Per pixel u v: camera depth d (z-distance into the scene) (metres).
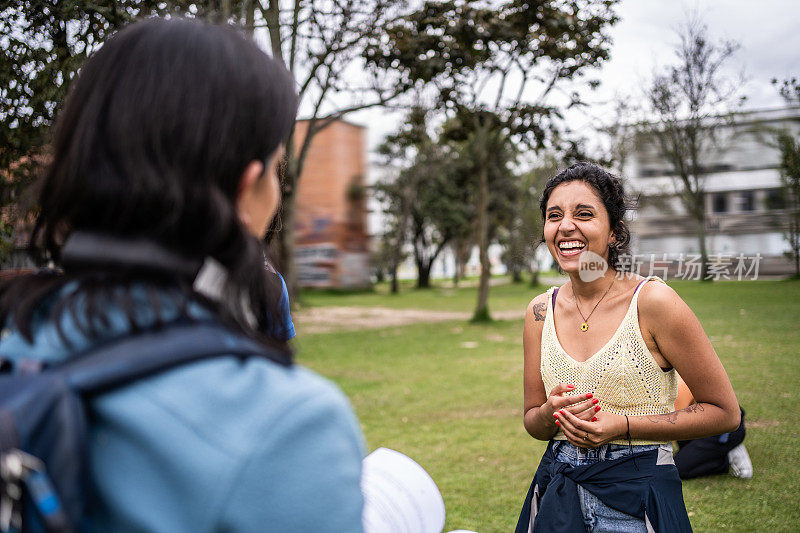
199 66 0.69
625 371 1.69
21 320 0.66
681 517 1.65
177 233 0.66
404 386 7.52
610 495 1.66
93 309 0.62
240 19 4.58
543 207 1.89
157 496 0.58
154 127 0.66
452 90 14.19
